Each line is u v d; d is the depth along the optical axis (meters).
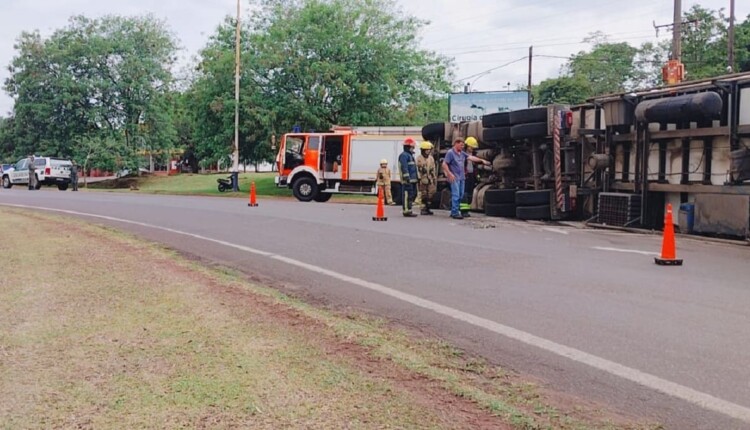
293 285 7.60
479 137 17.75
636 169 13.45
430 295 6.96
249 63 33.41
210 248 10.41
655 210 13.38
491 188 17.34
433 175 16.70
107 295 6.58
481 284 7.50
